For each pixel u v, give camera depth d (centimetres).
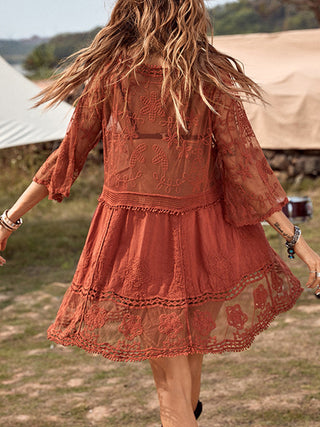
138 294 191
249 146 194
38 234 957
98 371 419
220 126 190
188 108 189
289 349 430
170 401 198
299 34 1209
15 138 898
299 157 1182
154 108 188
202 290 194
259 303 201
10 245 886
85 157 207
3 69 979
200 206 197
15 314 581
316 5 1583
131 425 327
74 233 954
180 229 192
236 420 320
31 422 336
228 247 200
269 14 2130
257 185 193
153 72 187
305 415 320
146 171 191
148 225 192
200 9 189
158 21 186
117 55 191
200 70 185
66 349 472
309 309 531
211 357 425
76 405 360
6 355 464
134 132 191
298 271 659
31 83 988
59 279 714
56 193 206
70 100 1016
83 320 195
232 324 196
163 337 189
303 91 1084
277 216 197
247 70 1150
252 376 383
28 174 1309
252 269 203
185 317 189
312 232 855
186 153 191
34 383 401
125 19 194
